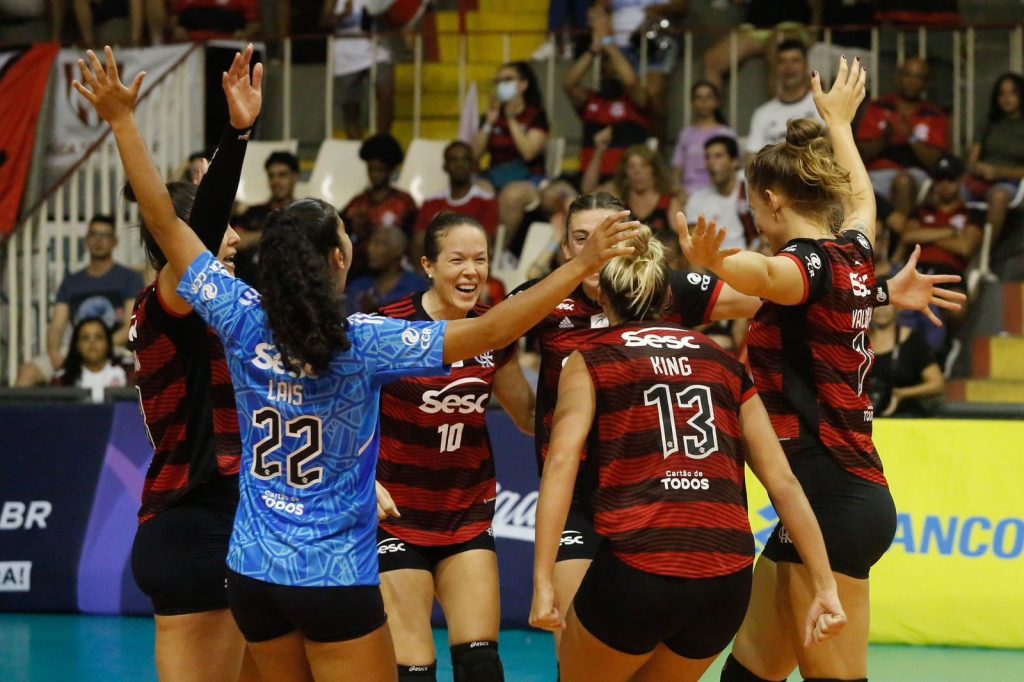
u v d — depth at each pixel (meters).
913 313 19.41
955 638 13.84
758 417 7.48
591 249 6.44
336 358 6.63
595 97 22.33
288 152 21.64
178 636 7.71
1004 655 13.41
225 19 24.34
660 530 7.07
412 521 8.98
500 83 22.55
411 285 19.98
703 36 24.09
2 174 22.78
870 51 22.89
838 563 7.77
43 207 21.94
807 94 21.31
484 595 8.82
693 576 7.02
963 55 23.45
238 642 7.86
